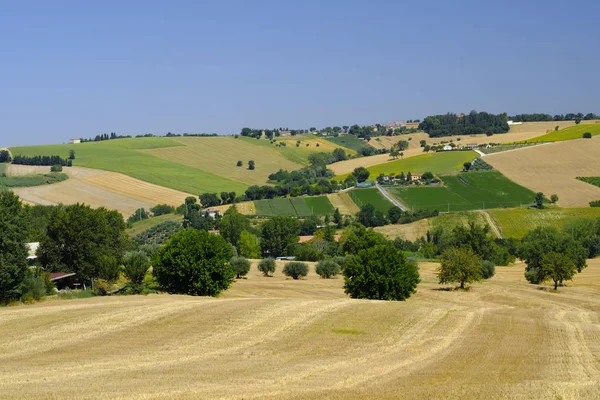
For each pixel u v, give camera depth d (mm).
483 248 116750
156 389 26609
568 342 38406
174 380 28531
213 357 34344
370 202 181250
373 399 24375
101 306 51156
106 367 31984
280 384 27500
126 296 62375
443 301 66812
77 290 69562
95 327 42938
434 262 117812
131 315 46781
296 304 51781
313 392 25672
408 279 64062
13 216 61562
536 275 84500
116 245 94188
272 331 41469
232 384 27547
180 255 67500
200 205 190875
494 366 31484
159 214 178125
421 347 36875
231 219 151375
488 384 26891
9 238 59344
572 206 163625
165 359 33969
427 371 30250
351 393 25438
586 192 172250
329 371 30359
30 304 58250
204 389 26516
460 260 77250
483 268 91062
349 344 37781
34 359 34500
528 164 199500
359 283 63812
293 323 43844
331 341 38625
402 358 33688
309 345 37531
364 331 41594
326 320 44906
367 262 64250
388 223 163125
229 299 57031
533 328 43312
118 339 39500
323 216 175625
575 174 187750
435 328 42781
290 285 83312
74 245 80375
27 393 26031
